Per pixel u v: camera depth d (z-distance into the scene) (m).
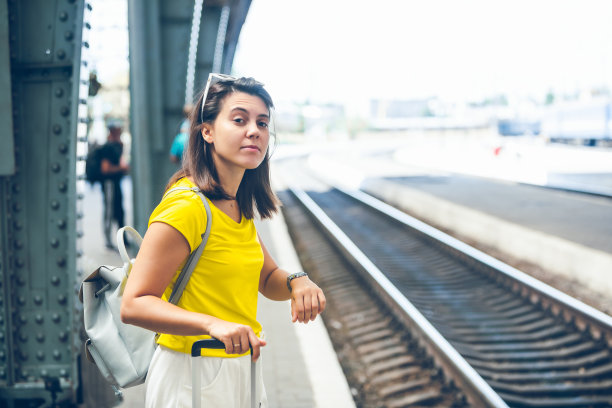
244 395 1.99
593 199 15.52
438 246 10.38
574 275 8.73
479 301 7.51
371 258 10.22
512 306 7.13
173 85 9.24
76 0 3.18
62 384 3.39
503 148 31.86
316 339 5.56
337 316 7.19
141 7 8.02
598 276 8.24
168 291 1.92
